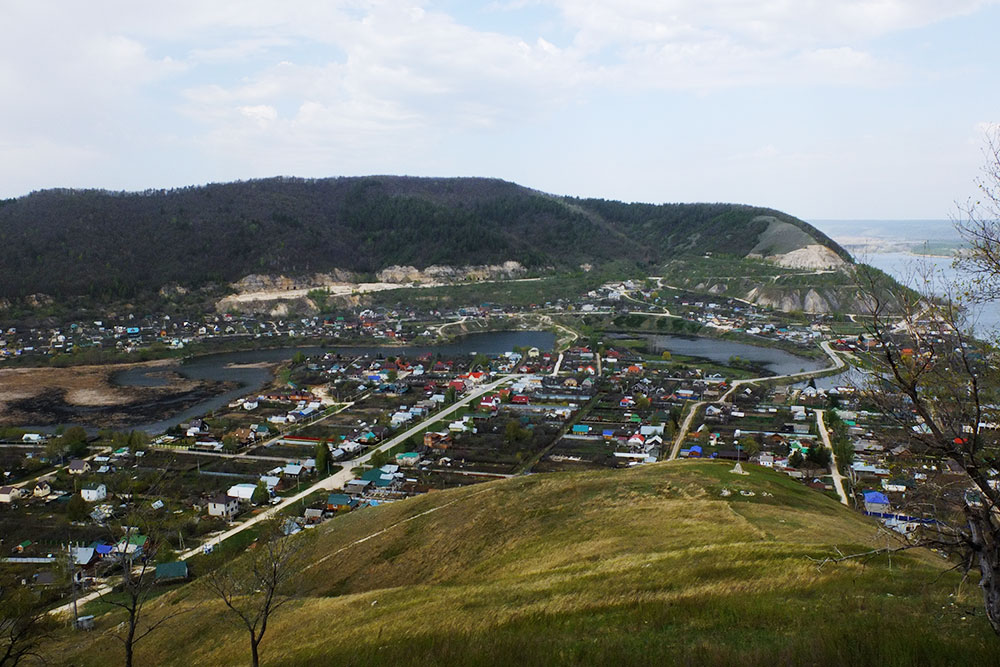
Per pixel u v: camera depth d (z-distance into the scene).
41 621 44.00
